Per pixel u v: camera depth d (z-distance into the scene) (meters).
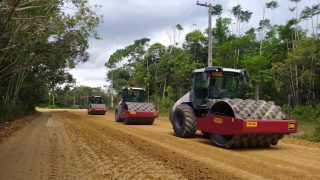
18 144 11.77
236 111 9.96
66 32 18.94
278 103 35.66
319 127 14.38
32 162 8.61
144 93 23.33
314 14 34.94
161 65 47.53
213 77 12.51
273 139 10.54
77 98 105.31
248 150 10.27
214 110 11.03
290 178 6.80
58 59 25.66
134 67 67.06
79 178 7.00
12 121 23.44
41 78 35.53
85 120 25.44
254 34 46.75
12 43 13.81
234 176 6.92
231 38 43.25
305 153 9.79
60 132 15.76
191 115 12.92
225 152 9.86
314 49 30.67
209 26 25.56
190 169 7.56
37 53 20.50
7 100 25.09
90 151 10.13
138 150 10.16
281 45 39.00
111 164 8.25
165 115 32.47
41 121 24.30
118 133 14.97
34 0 10.95
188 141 12.19
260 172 7.29
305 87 32.28
